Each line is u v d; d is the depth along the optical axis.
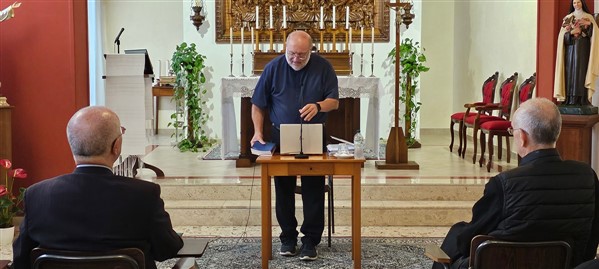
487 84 7.79
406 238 4.78
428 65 10.15
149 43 10.03
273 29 8.20
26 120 5.20
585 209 2.39
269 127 6.55
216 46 8.55
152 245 2.29
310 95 4.16
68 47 5.15
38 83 5.18
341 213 5.21
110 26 9.98
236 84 6.47
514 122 2.49
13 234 4.66
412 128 8.61
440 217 5.19
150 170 6.38
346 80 6.44
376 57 8.48
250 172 6.24
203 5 8.52
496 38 7.95
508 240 2.38
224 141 6.56
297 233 4.34
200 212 5.22
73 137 2.21
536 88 5.43
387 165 6.40
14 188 5.23
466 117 7.24
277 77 4.20
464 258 2.56
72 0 5.12
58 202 2.18
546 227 2.36
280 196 4.25
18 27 5.15
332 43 8.38
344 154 3.89
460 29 9.69
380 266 4.07
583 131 4.87
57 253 2.13
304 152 3.95
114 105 5.26
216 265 4.10
